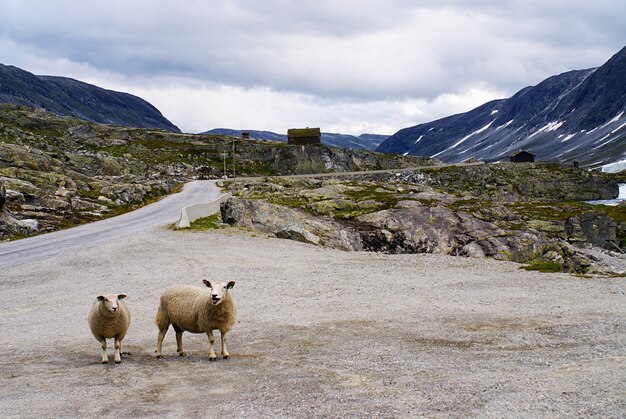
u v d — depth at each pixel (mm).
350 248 46750
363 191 71125
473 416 9445
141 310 23344
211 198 88312
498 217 55688
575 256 46875
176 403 10922
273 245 42812
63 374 13391
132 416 10180
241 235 47781
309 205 58656
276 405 10562
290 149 178625
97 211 67438
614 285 26703
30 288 28781
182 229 51188
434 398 10586
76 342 17781
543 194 160125
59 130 192750
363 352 15117
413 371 12859
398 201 58000
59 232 51969
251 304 23906
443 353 14766
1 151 78500
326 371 13086
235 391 11648
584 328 17391
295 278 29938
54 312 23516
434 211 51344
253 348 16125
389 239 47438
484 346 15516
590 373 11523
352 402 10570
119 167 121000
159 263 35250
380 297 24875
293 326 19312
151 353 15875
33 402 11148
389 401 10531
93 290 28062
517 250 45250
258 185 99000
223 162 173500
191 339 17891
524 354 14297
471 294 25094
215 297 13547
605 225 71250
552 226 64688
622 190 190750
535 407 9703
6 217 51000
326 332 18109
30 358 15430
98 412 10438
